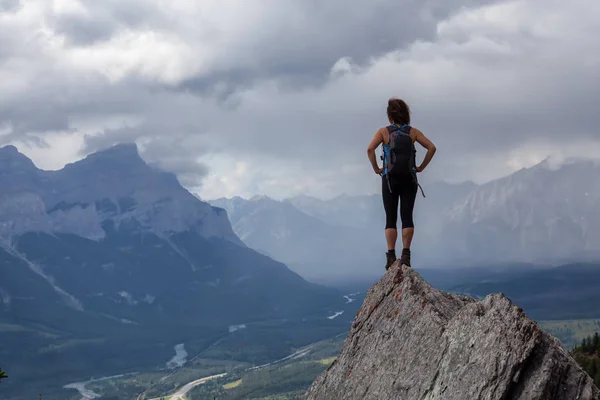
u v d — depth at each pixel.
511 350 10.73
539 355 10.68
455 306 13.17
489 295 11.85
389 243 14.96
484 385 10.69
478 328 11.35
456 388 11.04
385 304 13.83
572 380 10.48
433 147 14.69
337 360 14.15
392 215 14.92
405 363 12.36
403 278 13.91
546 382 10.36
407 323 12.93
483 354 10.99
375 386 12.66
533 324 10.86
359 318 14.23
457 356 11.39
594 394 10.33
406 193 14.80
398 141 14.53
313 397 13.98
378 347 13.22
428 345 12.14
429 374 11.72
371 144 14.86
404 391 11.97
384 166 14.77
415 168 14.65
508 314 11.17
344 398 13.19
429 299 13.20
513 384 10.59
